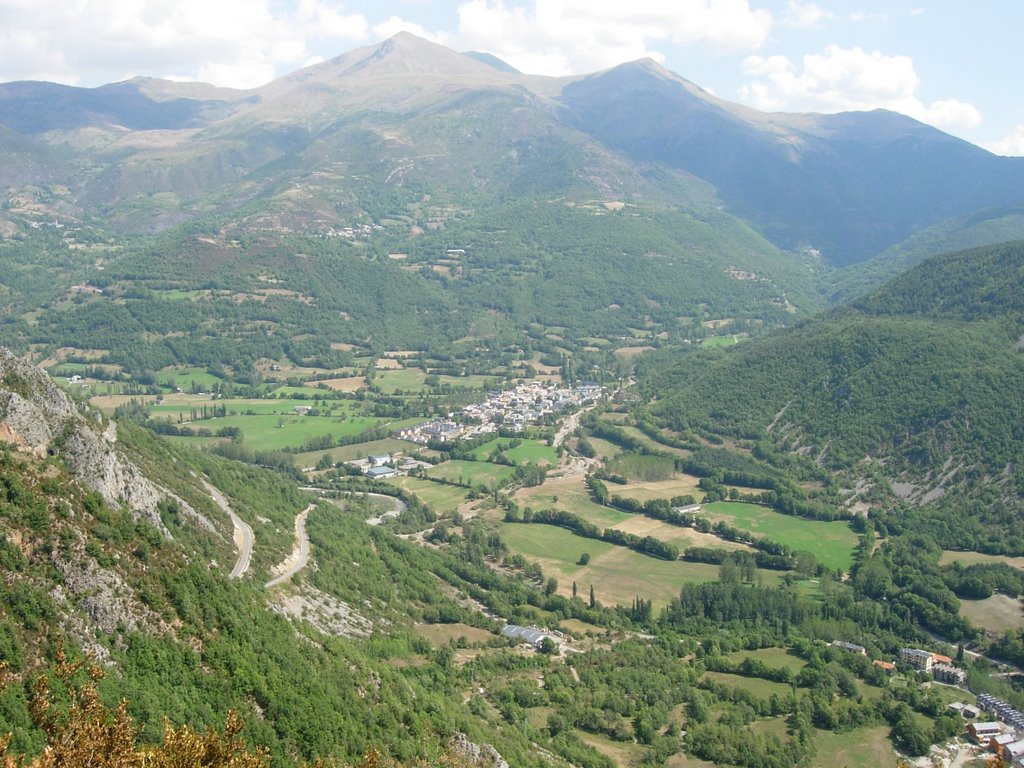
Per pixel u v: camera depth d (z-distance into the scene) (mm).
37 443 134375
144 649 121375
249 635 139875
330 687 142625
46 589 118062
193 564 143500
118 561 130000
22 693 99500
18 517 122625
